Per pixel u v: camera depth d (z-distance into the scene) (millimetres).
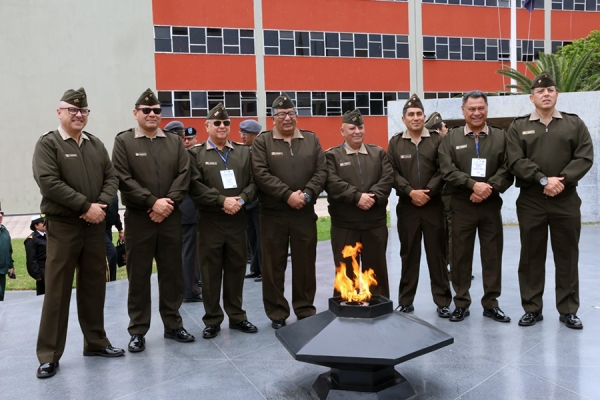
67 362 3910
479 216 4566
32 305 5609
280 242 4559
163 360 3895
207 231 4398
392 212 10562
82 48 20312
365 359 2771
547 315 4656
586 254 7305
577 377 3354
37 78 19938
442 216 4781
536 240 4398
